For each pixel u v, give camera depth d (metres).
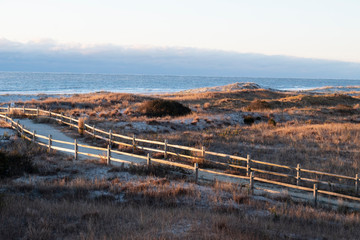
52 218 8.69
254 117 40.09
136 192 12.19
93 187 12.67
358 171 16.45
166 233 7.64
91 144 22.81
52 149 19.97
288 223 9.52
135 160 18.34
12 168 14.35
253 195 12.90
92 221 8.57
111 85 188.38
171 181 14.11
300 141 24.45
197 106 46.47
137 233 7.52
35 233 7.38
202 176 15.32
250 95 71.31
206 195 12.46
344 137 25.30
